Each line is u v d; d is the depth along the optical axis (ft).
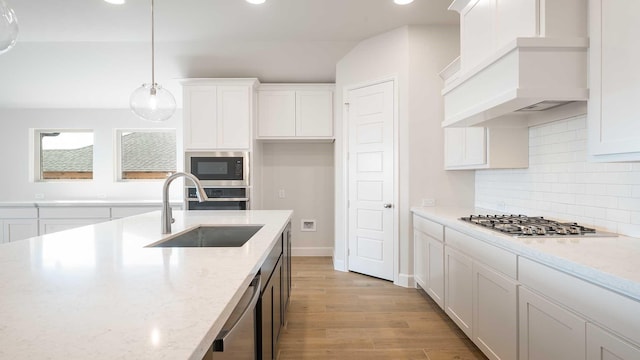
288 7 9.73
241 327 3.33
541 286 4.76
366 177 12.28
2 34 5.09
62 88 14.38
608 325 3.64
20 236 14.24
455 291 7.80
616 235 5.64
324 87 14.46
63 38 11.43
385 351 7.25
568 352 4.24
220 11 9.84
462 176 11.26
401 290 10.89
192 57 12.80
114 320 2.34
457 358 6.98
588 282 3.92
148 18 10.18
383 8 9.92
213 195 13.34
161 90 8.49
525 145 8.44
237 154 13.39
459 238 7.54
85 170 16.25
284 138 14.44
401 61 11.25
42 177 16.17
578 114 6.32
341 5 9.68
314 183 15.80
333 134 14.46
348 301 10.01
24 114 15.76
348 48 12.53
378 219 11.99
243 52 12.58
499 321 5.88
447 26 11.10
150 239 5.48
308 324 8.52
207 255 4.33
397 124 11.39
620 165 5.85
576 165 6.84
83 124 15.92
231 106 13.42
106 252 4.50
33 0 9.06
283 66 13.53
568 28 5.36
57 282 3.19
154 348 1.95
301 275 12.55
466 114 7.04
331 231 15.84
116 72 13.56
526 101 5.53
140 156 16.24
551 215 7.63
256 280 4.29
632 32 4.36
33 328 2.20
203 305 2.62
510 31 6.15
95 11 9.71
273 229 6.50
